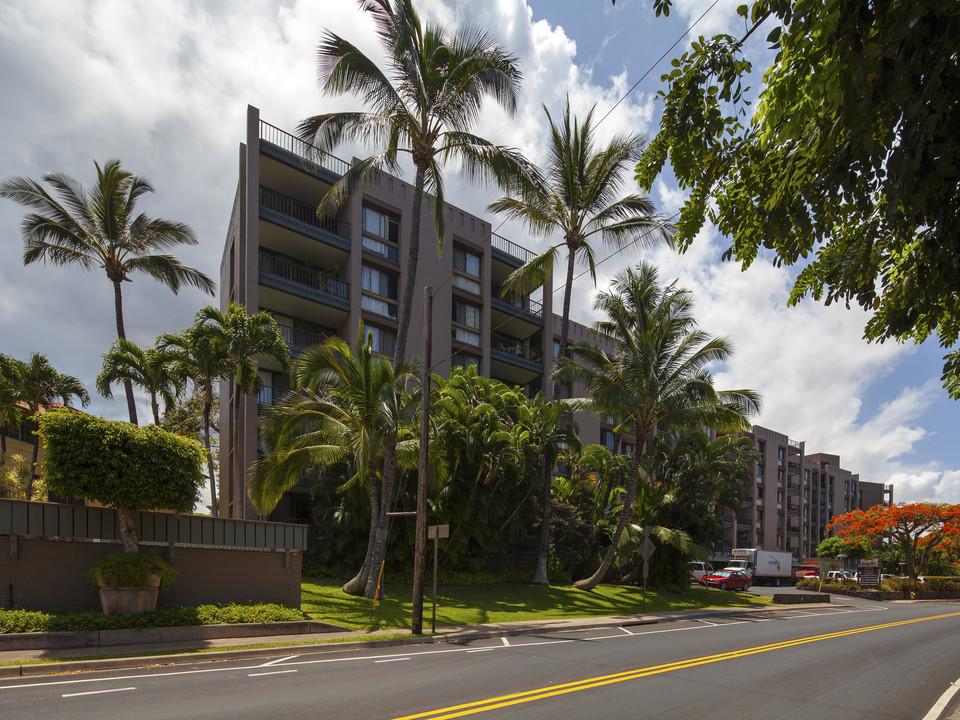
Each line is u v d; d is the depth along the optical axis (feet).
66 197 86.99
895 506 151.02
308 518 97.60
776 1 13.98
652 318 86.02
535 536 102.94
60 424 40.42
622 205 87.30
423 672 35.01
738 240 18.01
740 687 33.58
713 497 113.60
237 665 36.17
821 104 14.16
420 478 54.19
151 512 44.78
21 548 39.65
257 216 91.91
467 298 123.44
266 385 98.99
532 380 144.77
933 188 12.42
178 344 82.84
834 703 30.71
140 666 34.91
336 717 24.25
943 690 35.19
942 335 19.45
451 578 82.64
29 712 24.40
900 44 11.03
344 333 104.99
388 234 112.06
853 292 18.63
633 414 85.56
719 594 110.63
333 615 54.85
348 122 65.87
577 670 36.86
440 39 68.64
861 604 119.03
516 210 89.51
